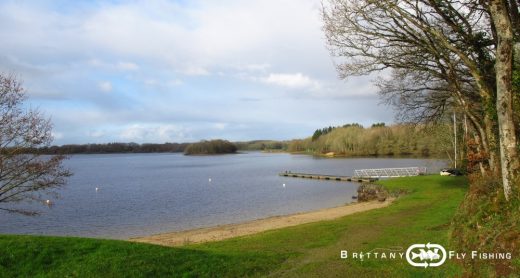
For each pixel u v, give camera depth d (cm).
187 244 1953
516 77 1171
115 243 1288
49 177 1953
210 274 1133
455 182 3841
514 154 1022
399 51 1711
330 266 1168
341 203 4053
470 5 1544
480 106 1798
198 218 3359
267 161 14862
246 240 1809
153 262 1162
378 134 14275
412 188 3794
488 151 1523
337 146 16050
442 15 1519
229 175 8281
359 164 10081
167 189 5756
